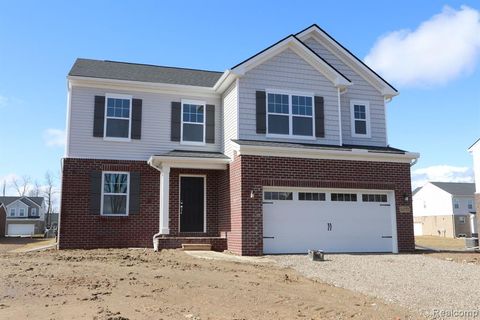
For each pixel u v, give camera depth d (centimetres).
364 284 998
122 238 1714
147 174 1781
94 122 1750
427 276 1104
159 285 930
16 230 7012
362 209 1675
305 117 1747
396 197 1703
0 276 1000
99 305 741
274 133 1698
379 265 1274
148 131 1814
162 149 1820
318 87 1784
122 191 1756
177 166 1680
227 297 839
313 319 701
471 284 1007
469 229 5475
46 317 662
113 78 1777
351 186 1644
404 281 1036
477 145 2714
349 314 738
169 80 1911
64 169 1692
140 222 1741
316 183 1598
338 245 1622
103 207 1727
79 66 1886
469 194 5572
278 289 924
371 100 1966
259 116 1686
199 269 1152
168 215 1686
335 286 980
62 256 1395
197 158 1673
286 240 1558
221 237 1694
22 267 1138
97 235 1688
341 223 1639
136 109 1809
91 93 1769
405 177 1730
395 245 1672
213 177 1828
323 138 1755
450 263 1342
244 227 1489
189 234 1756
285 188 1581
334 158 1639
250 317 703
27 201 7400
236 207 1554
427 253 1641
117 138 1769
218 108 1922
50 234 4791
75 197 1686
